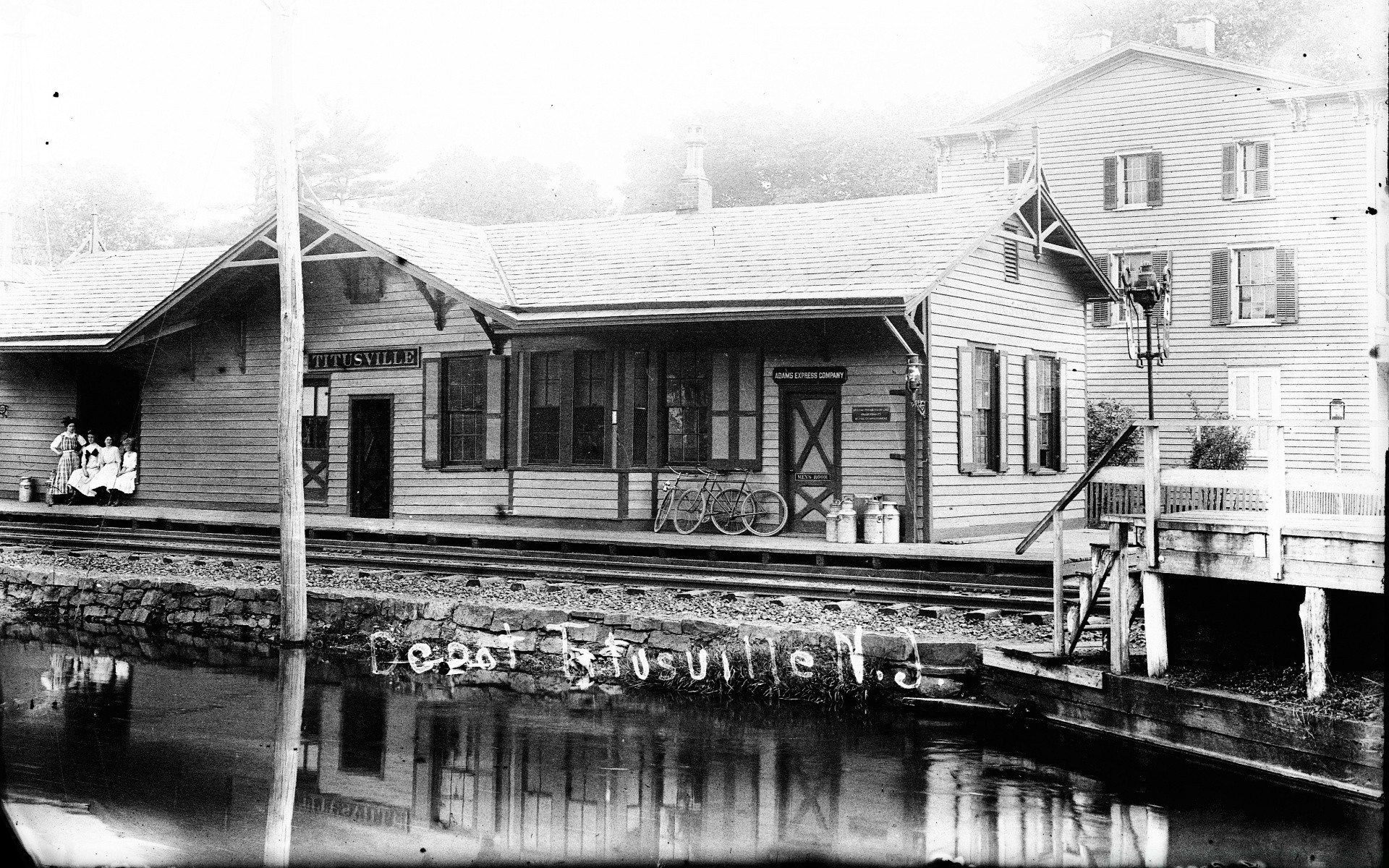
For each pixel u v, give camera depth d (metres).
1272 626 10.90
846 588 15.88
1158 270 34.50
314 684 13.22
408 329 24.62
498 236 25.97
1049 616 13.86
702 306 20.45
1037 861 7.54
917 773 9.59
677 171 50.72
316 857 7.71
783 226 23.14
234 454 26.66
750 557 19.00
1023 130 36.47
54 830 8.23
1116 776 9.40
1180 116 34.31
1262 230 33.31
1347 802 8.68
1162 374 34.41
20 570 18.58
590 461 22.84
